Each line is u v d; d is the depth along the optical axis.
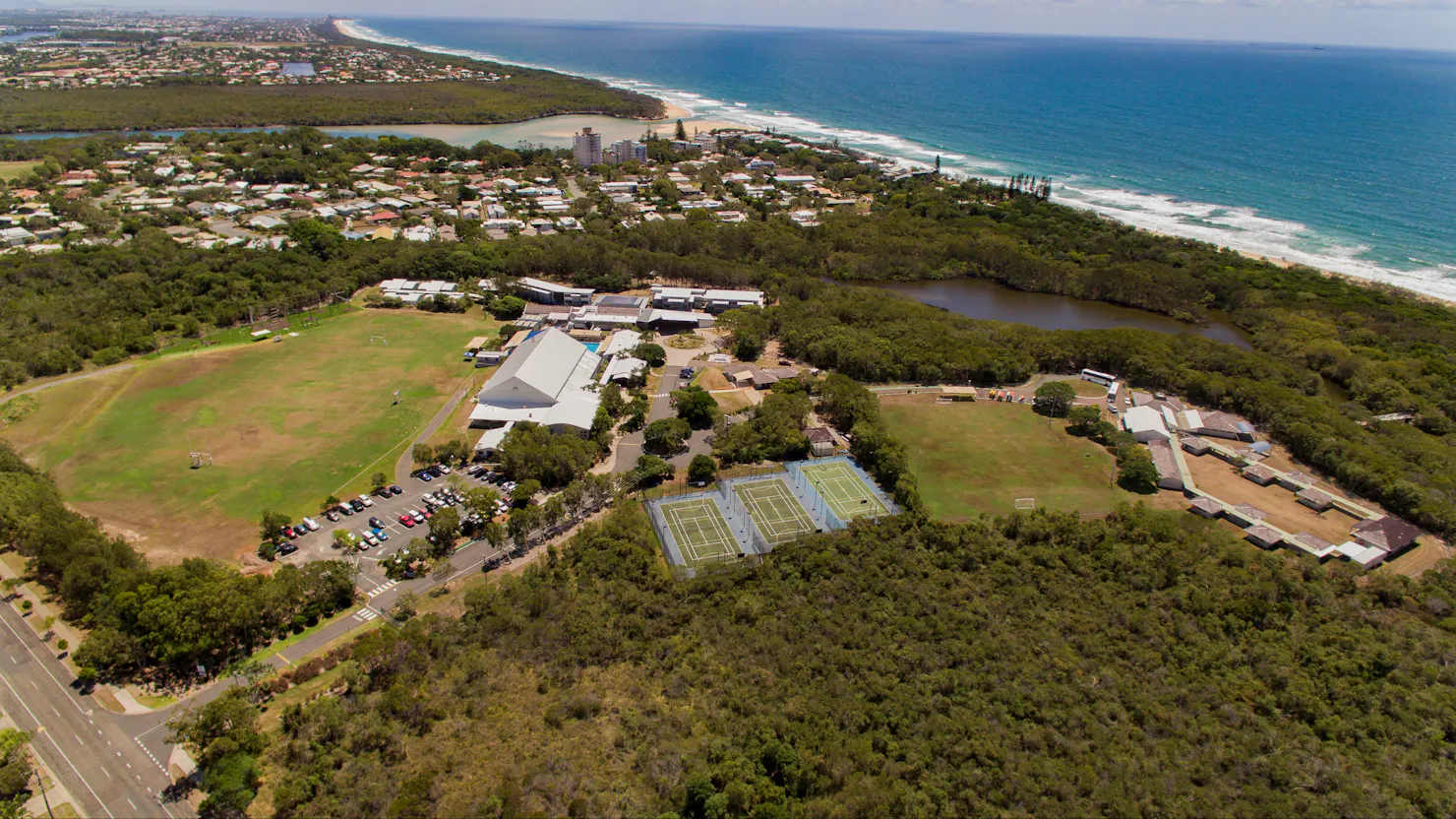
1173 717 89.00
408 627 99.88
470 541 125.38
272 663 99.12
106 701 91.94
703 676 95.31
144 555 118.06
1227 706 90.94
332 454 149.38
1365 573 119.56
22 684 94.00
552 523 127.44
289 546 121.25
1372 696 92.62
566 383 176.00
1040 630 103.62
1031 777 80.56
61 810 78.31
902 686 93.06
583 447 145.75
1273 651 100.00
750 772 80.00
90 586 104.75
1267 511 137.75
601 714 89.69
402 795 75.56
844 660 97.25
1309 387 182.88
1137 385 189.12
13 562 116.62
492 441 150.25
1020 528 125.19
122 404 166.25
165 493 134.88
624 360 187.88
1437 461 145.50
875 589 111.38
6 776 78.12
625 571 114.38
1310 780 80.75
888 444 147.75
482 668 95.50
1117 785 79.19
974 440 160.38
